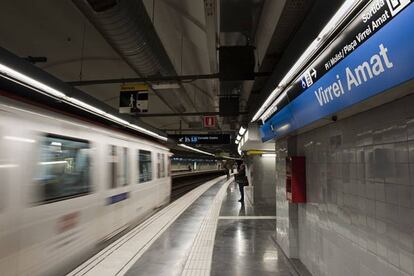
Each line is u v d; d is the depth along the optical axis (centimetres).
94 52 926
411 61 171
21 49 825
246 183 1311
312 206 427
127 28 469
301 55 298
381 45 197
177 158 4022
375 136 256
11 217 324
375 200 254
